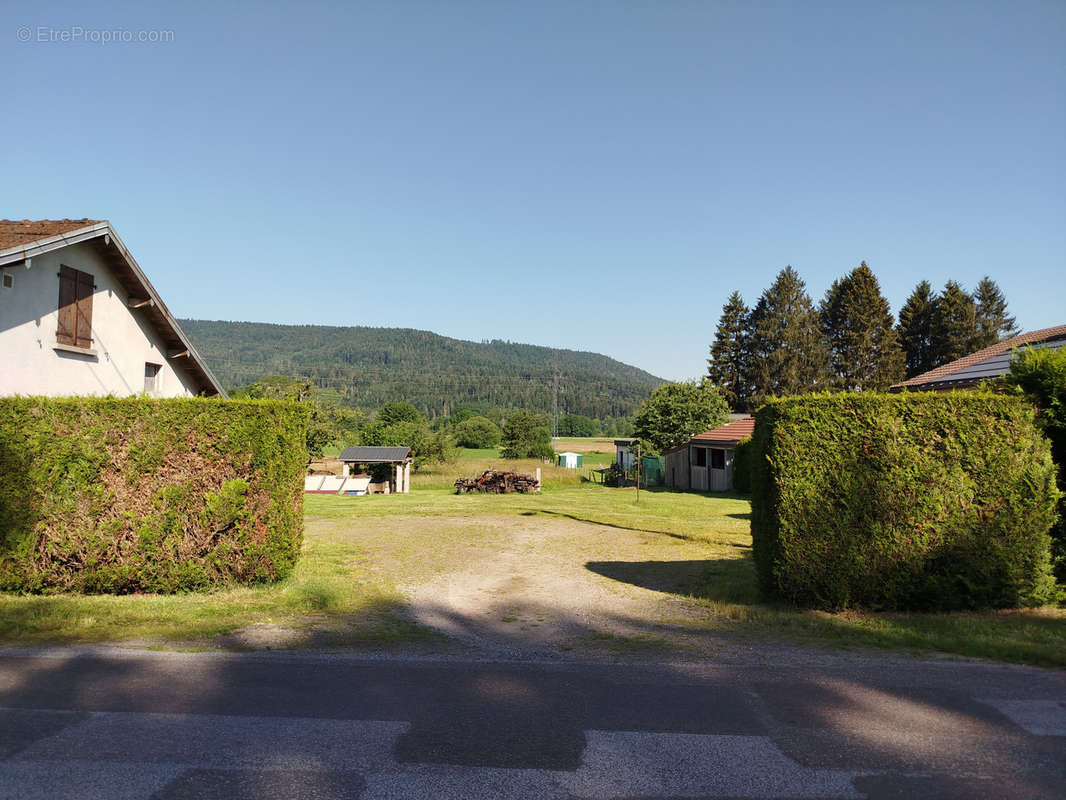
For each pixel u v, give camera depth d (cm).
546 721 438
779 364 6188
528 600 885
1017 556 770
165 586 854
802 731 422
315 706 462
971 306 5938
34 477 830
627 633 697
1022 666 562
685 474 3647
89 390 1464
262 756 381
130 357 1611
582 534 1602
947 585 767
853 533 775
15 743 395
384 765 372
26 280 1293
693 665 569
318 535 1559
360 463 3522
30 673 525
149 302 1617
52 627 664
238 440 878
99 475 845
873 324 6019
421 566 1146
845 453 781
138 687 495
